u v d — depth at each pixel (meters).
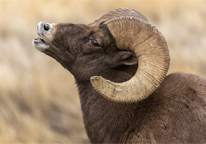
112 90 15.04
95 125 17.73
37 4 56.94
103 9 59.09
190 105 16.30
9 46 42.97
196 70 42.53
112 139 17.41
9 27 48.22
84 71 17.64
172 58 44.06
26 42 45.66
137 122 16.94
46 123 34.59
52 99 36.19
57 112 35.84
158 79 15.30
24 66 38.41
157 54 15.34
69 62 17.88
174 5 60.66
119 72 17.39
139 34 15.72
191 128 15.92
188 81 17.23
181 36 51.59
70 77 37.69
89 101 17.88
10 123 33.25
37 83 36.53
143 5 59.72
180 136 15.92
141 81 15.41
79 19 55.09
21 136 32.12
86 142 33.22
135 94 15.30
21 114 34.12
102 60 17.30
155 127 16.38
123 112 17.19
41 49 17.83
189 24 55.56
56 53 17.81
